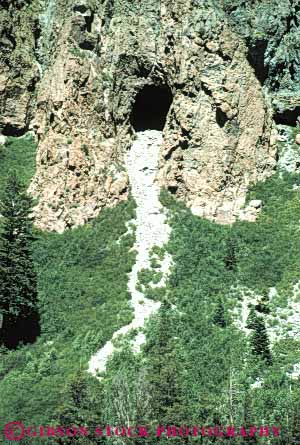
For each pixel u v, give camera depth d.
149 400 39.94
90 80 61.47
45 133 62.19
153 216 57.69
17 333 49.91
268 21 62.00
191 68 60.31
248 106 60.34
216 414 40.25
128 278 52.69
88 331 48.91
